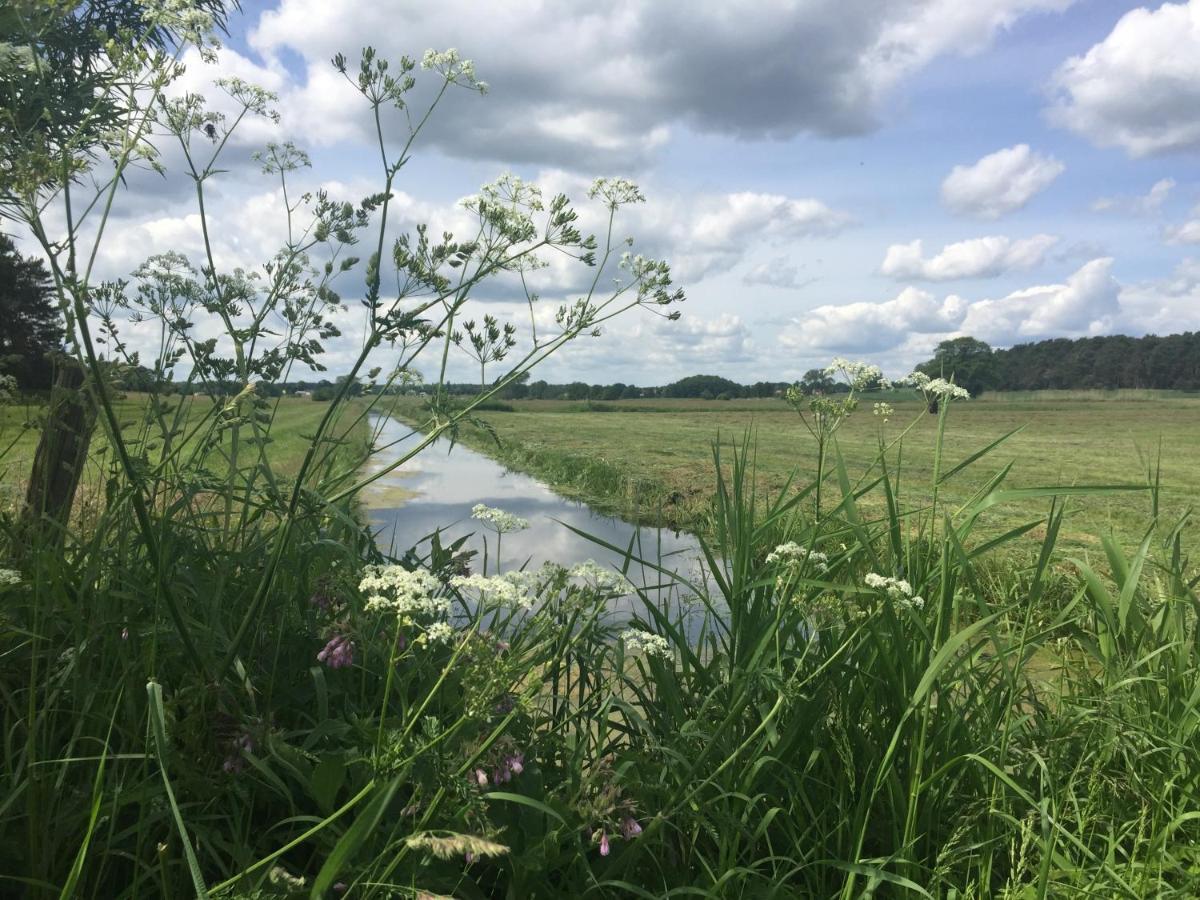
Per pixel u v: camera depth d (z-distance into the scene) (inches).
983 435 1716.3
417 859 65.6
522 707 65.6
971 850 92.6
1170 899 85.9
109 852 65.2
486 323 89.9
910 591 95.2
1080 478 784.3
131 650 81.8
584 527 446.0
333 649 76.1
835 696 102.2
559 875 81.4
